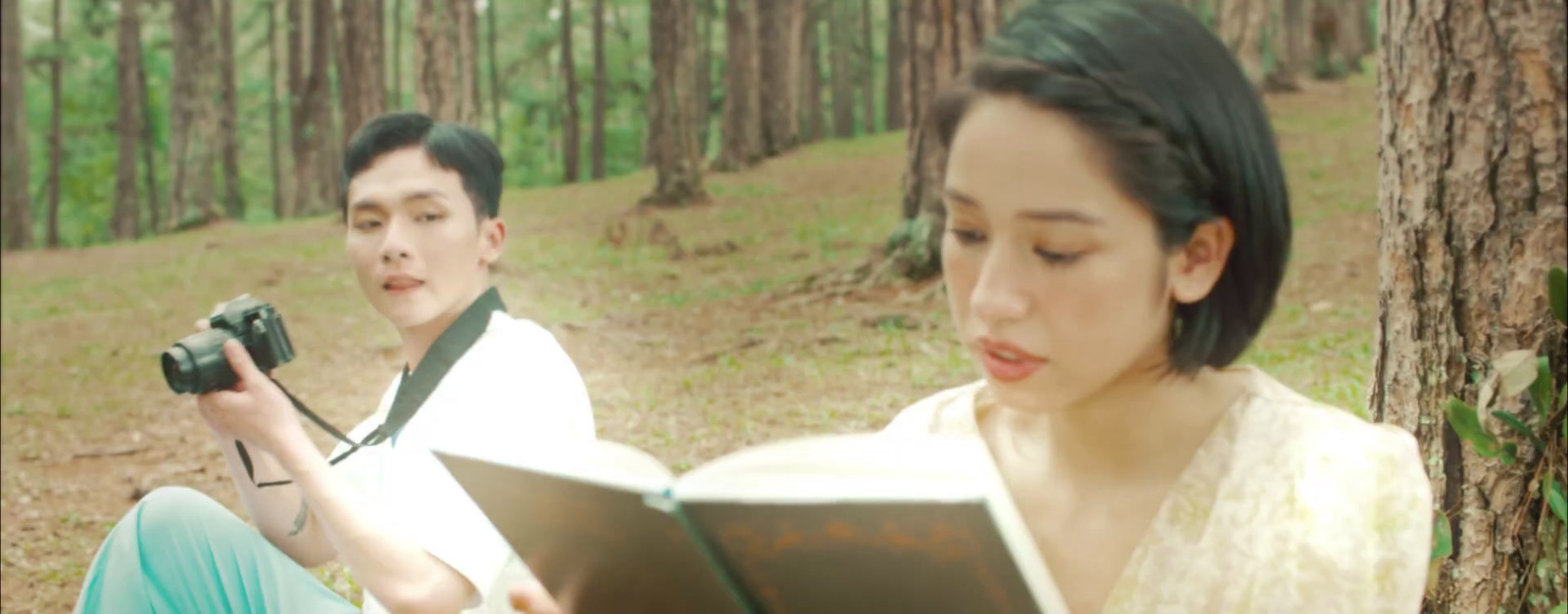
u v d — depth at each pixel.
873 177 25.50
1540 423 2.93
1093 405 1.47
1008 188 1.25
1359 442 1.35
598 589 1.54
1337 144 20.81
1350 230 14.45
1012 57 1.25
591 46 45.31
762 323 12.16
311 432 9.84
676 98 23.78
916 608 1.28
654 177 29.89
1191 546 1.38
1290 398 1.44
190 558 2.54
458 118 22.52
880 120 51.38
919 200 13.02
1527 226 2.97
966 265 1.32
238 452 2.64
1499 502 3.01
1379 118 3.31
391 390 2.75
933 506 1.18
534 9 43.03
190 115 30.98
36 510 7.90
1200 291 1.33
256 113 44.06
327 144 35.12
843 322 11.67
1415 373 3.16
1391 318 3.25
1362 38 34.59
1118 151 1.22
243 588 2.56
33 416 11.19
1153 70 1.24
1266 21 26.81
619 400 9.42
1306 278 12.14
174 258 23.89
